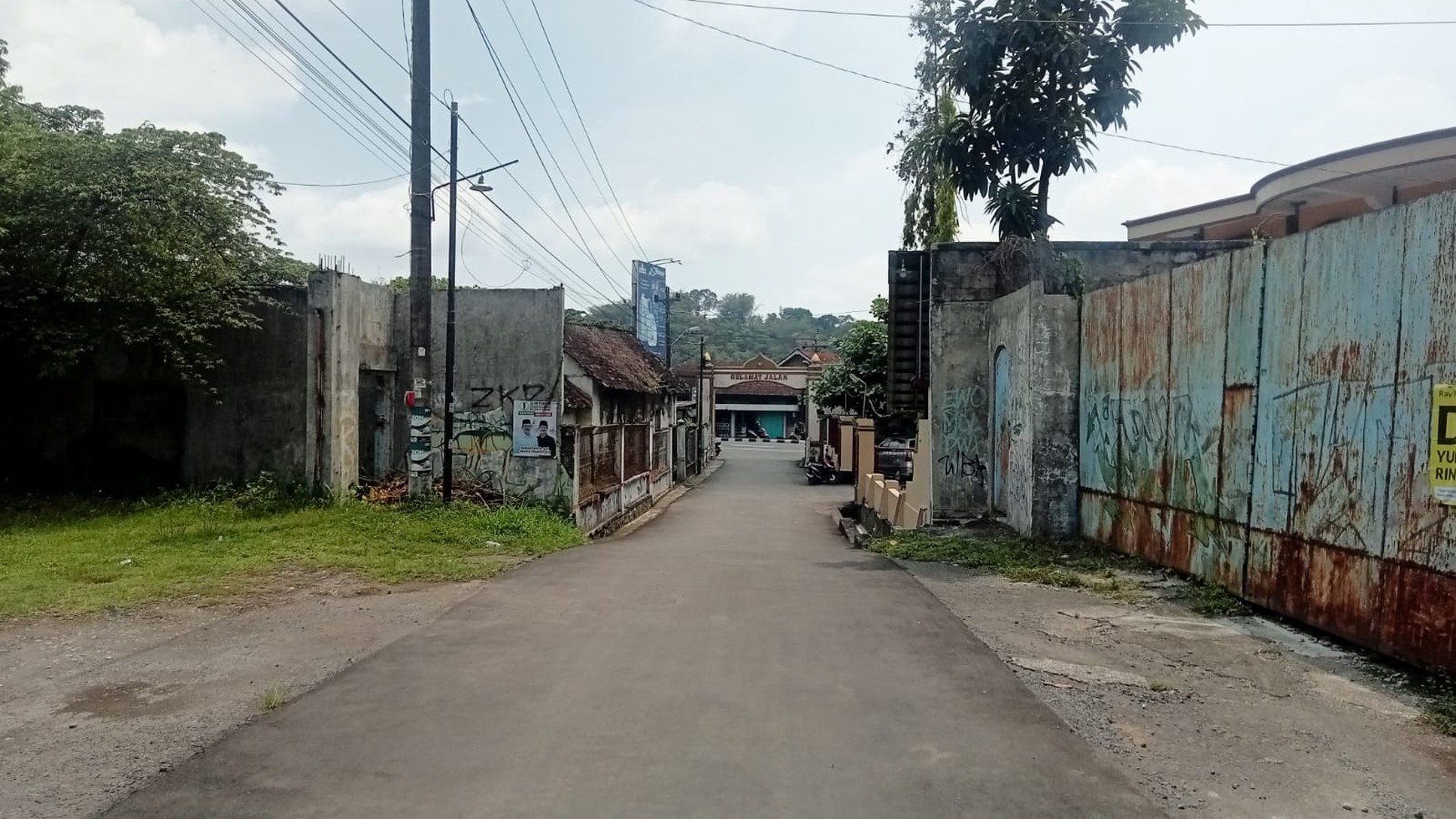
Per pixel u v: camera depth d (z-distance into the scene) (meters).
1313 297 6.70
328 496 14.80
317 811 3.71
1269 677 5.69
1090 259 13.99
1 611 7.70
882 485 18.92
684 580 9.49
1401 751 4.44
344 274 15.30
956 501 14.34
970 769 4.15
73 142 13.12
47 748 4.56
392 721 4.82
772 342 110.62
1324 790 3.98
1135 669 5.87
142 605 8.09
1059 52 12.18
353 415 15.67
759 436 85.50
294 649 6.50
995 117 12.89
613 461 20.98
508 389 17.06
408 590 8.92
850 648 6.34
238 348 15.10
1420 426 5.57
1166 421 9.14
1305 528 6.80
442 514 13.88
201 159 14.20
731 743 4.45
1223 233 20.42
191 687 5.59
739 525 20.53
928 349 15.37
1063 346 11.66
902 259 15.48
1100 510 10.92
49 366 13.59
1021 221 13.37
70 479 15.34
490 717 4.86
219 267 13.97
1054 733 4.63
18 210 12.67
